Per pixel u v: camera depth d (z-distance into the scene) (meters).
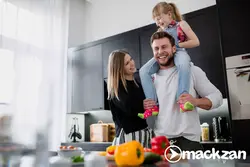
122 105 1.91
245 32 1.61
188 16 2.06
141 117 1.88
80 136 2.97
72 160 0.79
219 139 2.03
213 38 1.90
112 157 0.89
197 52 1.94
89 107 2.68
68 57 2.99
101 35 3.13
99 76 2.65
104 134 2.70
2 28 1.97
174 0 2.51
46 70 0.66
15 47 1.76
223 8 1.73
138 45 2.32
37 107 0.52
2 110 0.48
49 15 1.19
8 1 2.05
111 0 3.13
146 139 1.81
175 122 1.79
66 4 3.11
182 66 1.85
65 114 2.82
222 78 1.81
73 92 2.86
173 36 1.99
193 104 1.75
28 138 0.48
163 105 1.88
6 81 0.62
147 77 2.00
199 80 1.86
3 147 0.45
